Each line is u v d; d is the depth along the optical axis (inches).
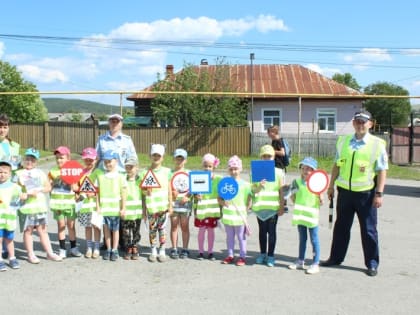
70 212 252.2
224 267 242.5
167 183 257.8
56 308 185.0
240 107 1099.3
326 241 303.6
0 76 1545.3
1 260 231.9
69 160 267.4
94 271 231.9
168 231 328.2
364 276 229.9
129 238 255.9
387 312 184.9
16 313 179.6
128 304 189.6
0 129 250.5
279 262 253.8
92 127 1027.9
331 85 1221.1
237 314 180.2
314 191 234.4
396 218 386.3
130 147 266.1
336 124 1160.8
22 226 244.2
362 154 233.5
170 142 1019.3
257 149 997.2
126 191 254.1
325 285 215.8
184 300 194.5
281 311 184.1
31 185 242.4
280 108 1166.3
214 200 256.5
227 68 1099.9
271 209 245.8
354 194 235.6
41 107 1781.5
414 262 255.3
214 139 1010.7
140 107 1207.6
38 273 227.5
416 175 738.8
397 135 929.5
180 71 1097.4
